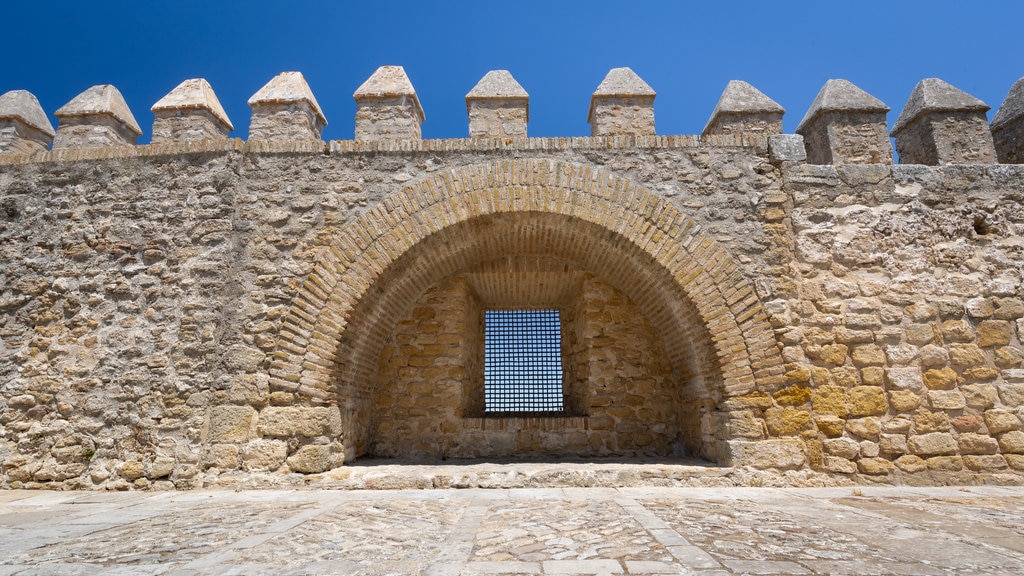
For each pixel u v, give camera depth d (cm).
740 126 815
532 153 795
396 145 795
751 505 568
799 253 761
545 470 712
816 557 370
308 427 721
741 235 764
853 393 722
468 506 581
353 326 772
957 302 750
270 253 766
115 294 766
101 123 831
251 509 570
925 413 719
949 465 706
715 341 738
